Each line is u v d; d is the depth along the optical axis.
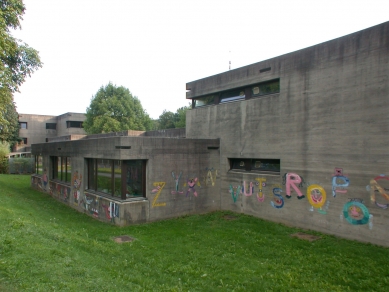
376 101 9.38
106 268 7.19
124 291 5.93
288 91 12.00
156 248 9.30
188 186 13.97
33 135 56.31
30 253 6.79
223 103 15.16
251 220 12.80
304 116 11.41
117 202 12.27
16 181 27.66
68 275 6.12
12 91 19.78
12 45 17.25
